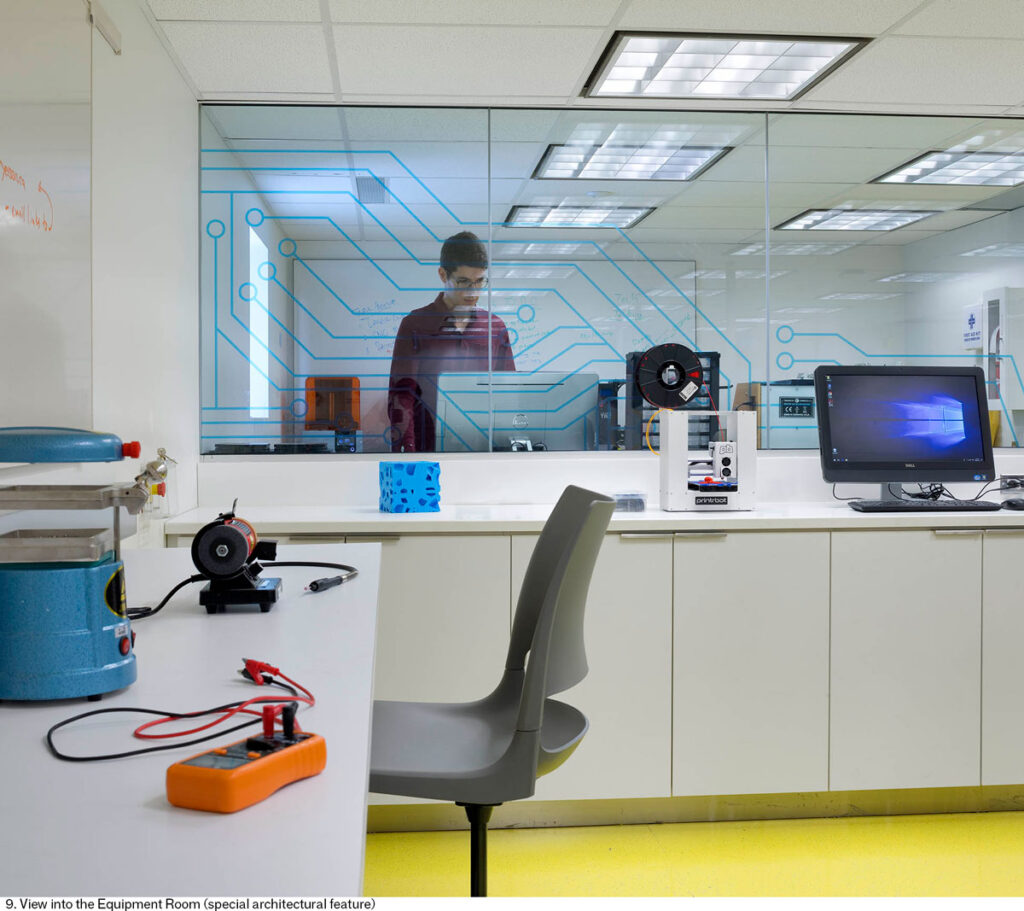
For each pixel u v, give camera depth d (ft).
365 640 3.78
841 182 10.84
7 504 3.10
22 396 5.03
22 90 5.03
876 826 8.78
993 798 9.18
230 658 3.49
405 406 10.34
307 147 10.25
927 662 8.89
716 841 8.40
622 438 10.60
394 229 10.34
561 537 5.46
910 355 11.01
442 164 10.38
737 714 8.71
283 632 3.92
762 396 10.80
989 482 10.30
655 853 8.13
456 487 10.16
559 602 4.50
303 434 10.23
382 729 5.05
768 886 7.48
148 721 2.77
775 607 8.72
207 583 5.03
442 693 8.47
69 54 5.86
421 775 4.33
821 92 10.08
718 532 8.66
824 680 8.79
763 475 10.50
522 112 10.44
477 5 7.95
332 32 8.45
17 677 2.89
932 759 8.91
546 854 8.11
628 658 8.59
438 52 8.91
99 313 6.61
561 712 5.28
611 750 8.60
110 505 3.16
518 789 4.31
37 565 2.99
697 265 10.69
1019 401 11.10
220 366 10.16
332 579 4.99
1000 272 11.07
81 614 2.96
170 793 2.18
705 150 10.64
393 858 8.01
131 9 7.54
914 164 10.91
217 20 8.14
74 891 1.74
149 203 8.03
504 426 10.45
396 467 9.20
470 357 10.41
